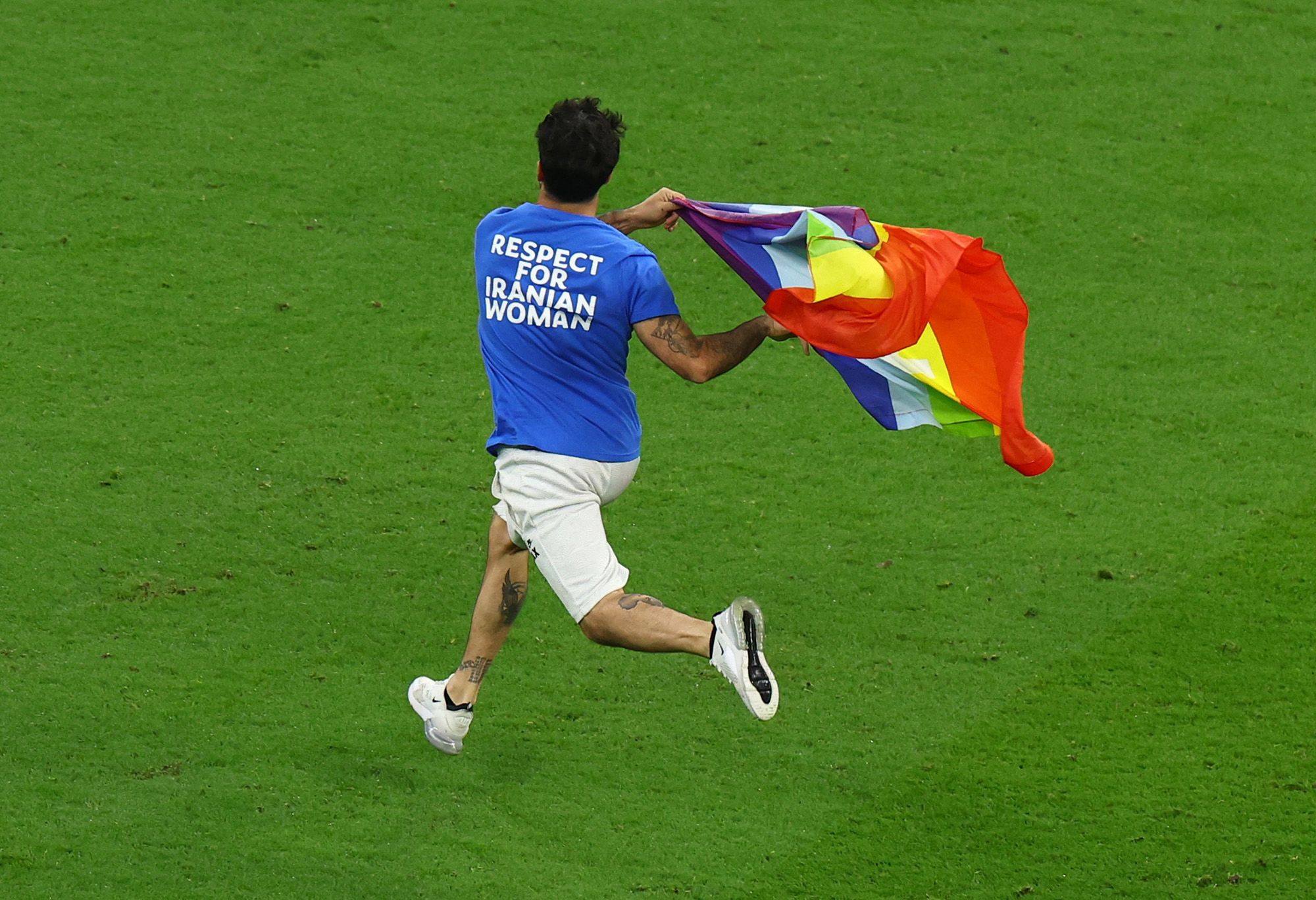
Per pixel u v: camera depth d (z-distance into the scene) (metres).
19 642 24.38
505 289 17.20
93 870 20.91
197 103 37.47
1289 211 35.56
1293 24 41.91
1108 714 23.78
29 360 30.17
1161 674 24.45
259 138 36.53
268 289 32.31
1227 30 41.62
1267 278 33.66
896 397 19.06
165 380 29.94
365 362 30.59
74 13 40.38
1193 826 22.00
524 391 17.30
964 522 27.50
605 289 16.73
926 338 18.73
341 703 23.67
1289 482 28.39
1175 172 36.69
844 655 24.80
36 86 37.72
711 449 29.00
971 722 23.67
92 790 22.08
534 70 39.09
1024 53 40.44
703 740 23.31
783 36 40.72
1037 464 18.34
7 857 21.02
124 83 38.03
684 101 38.25
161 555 26.19
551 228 17.02
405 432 29.05
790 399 30.31
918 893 21.06
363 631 24.98
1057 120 38.25
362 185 35.25
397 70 38.91
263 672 24.14
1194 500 28.00
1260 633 25.19
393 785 22.41
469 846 21.53
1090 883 21.22
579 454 17.22
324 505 27.41
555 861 21.34
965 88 39.16
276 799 22.09
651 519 27.36
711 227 18.42
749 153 36.62
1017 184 36.09
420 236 33.94
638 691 24.16
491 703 23.78
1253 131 38.09
